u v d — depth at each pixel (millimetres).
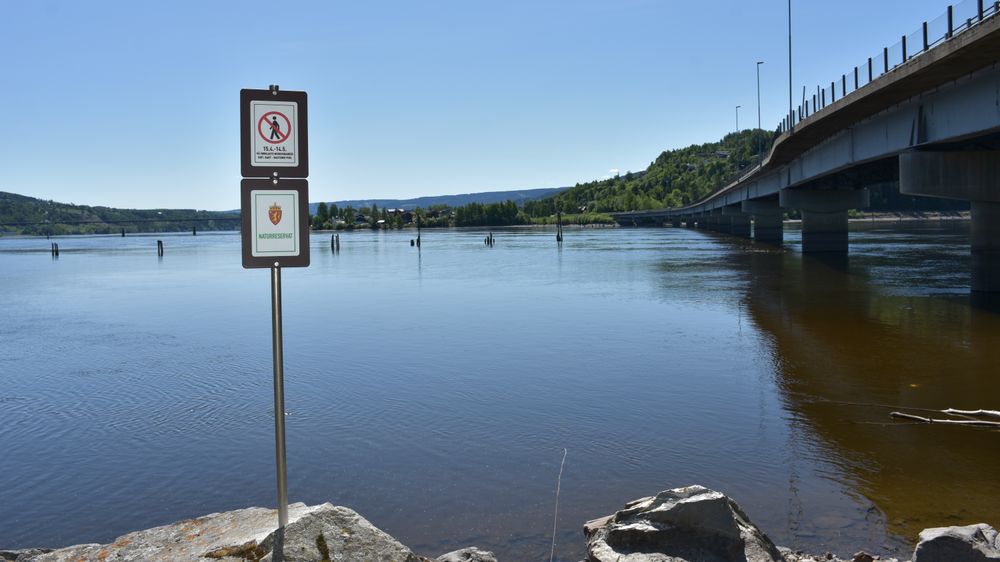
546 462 12898
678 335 25938
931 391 17656
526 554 9359
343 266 68812
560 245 101875
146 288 50375
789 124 53562
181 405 17547
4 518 11078
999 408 16094
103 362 23328
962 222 180875
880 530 9922
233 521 7902
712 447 13617
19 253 122500
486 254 84625
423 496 11422
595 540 8180
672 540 7664
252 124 6867
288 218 6988
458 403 17109
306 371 21156
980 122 28000
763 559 7590
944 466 12469
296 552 6723
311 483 12148
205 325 31375
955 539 7387
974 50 24922
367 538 6941
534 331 27438
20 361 23812
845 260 59719
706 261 63312
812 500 11008
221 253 107375
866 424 15016
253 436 14875
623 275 50844
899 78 30000
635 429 14805
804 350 22875
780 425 15016
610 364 21234
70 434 15320
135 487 12211
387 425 15398
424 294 41781
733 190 111562
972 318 28234
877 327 26781
